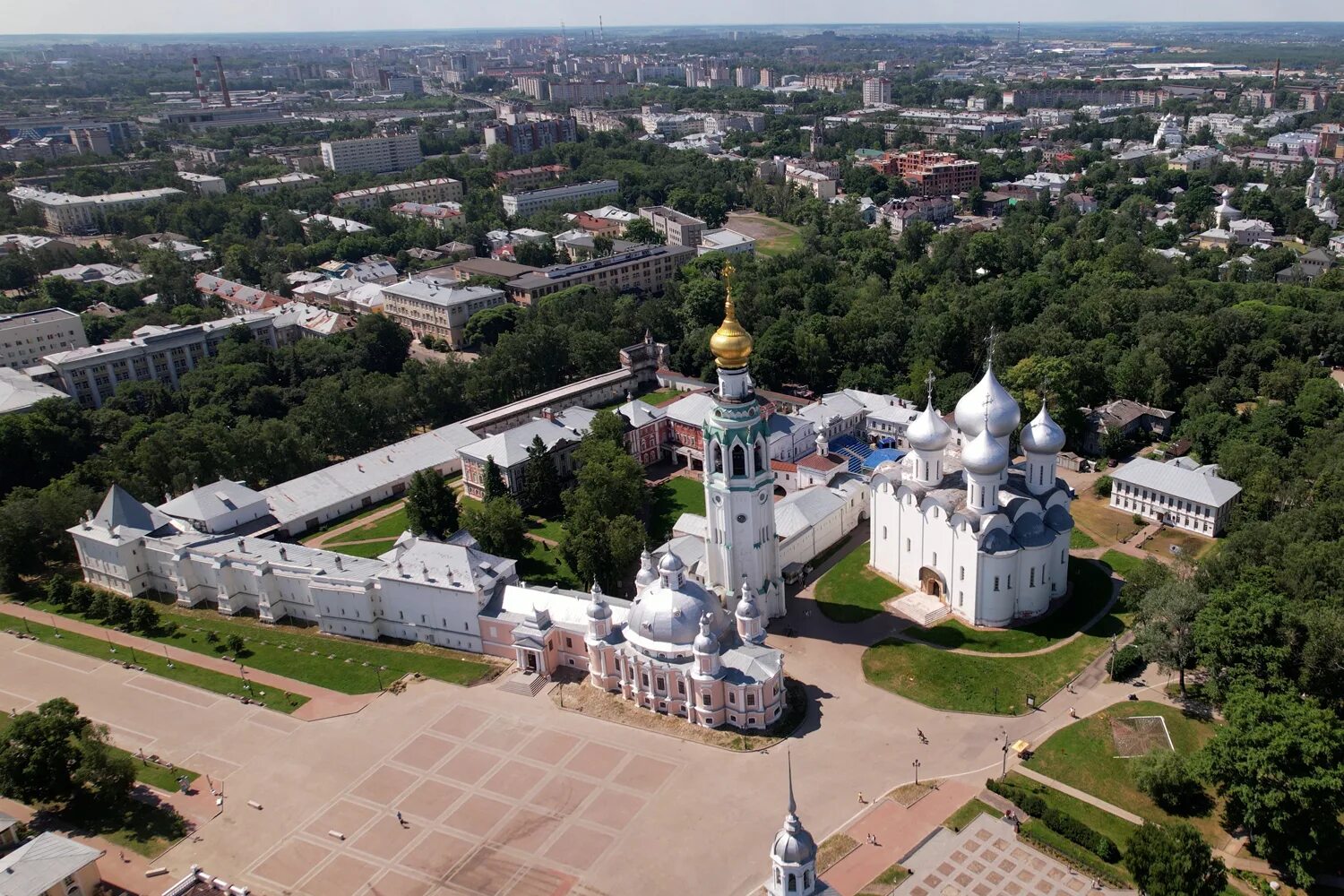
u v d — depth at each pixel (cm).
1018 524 18775
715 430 17850
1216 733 14375
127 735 17188
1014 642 18225
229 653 19625
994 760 15225
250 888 13738
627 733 16500
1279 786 12556
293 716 17475
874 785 14850
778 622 19525
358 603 19700
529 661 18238
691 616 16725
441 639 19388
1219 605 15588
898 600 19938
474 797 15225
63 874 13312
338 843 14475
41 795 15188
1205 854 12006
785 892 10719
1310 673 14775
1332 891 12575
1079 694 16662
